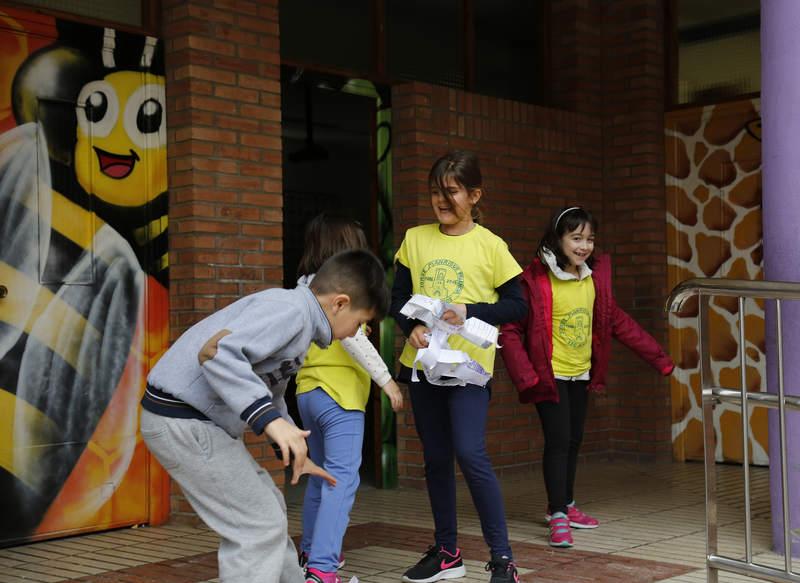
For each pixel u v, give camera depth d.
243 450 2.80
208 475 2.73
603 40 7.89
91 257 5.07
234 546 2.75
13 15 4.82
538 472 7.19
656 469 7.34
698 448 7.63
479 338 3.78
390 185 6.65
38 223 4.89
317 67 6.17
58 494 4.94
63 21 4.99
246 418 2.57
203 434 2.72
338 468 3.74
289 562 2.92
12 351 4.79
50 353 4.91
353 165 8.85
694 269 7.67
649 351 5.19
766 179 4.74
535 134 7.33
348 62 6.44
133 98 5.27
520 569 4.33
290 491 6.42
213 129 5.37
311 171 9.11
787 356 4.54
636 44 7.71
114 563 4.49
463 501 6.05
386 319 6.53
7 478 4.77
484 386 4.01
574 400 5.22
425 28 6.95
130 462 5.20
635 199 7.73
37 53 4.91
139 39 5.28
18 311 4.81
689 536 5.02
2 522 4.75
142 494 5.24
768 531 5.14
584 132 7.73
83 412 5.02
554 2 7.85
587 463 7.64
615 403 7.83
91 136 5.09
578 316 5.01
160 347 5.33
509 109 7.14
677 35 7.80
